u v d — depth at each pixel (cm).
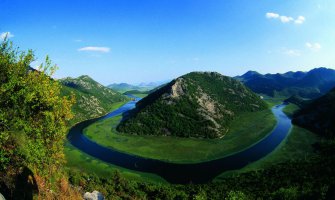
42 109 2417
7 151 2030
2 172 1986
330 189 7169
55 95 2530
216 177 12325
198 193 9150
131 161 14600
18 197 1989
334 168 10394
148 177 12375
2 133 1928
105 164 13838
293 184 9725
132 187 9512
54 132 2573
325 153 14000
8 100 2041
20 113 2130
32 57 2255
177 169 13525
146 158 15188
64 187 3027
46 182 2605
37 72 2366
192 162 14538
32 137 2306
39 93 2312
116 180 9794
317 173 10494
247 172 12556
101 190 6638
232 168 13400
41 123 2406
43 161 2503
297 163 12494
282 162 13625
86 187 5278
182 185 11200
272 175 11394
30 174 2284
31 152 2220
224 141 18700
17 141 2141
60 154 2753
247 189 10056
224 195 9344
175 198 9138
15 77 2066
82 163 13850
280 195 8200
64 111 2730
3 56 2061
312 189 8462
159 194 9344
